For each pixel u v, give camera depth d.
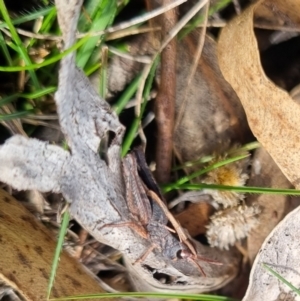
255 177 0.14
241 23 0.13
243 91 0.13
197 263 0.13
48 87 0.13
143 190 0.13
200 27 0.14
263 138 0.13
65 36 0.11
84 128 0.12
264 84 0.13
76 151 0.12
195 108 0.14
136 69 0.14
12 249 0.13
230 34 0.13
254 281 0.14
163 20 0.13
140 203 0.13
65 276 0.13
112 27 0.13
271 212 0.14
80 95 0.12
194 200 0.14
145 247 0.13
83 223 0.13
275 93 0.13
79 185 0.13
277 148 0.13
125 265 0.14
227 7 0.14
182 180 0.14
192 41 0.14
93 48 0.13
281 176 0.14
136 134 0.14
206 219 0.14
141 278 0.14
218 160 0.14
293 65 0.14
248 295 0.14
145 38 0.14
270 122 0.13
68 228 0.14
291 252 0.13
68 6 0.11
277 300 0.14
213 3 0.13
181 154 0.14
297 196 0.14
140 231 0.13
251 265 0.14
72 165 0.13
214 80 0.14
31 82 0.13
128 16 0.13
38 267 0.13
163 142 0.14
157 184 0.13
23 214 0.13
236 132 0.14
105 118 0.12
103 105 0.12
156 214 0.13
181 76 0.14
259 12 0.14
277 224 0.14
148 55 0.14
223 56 0.13
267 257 0.14
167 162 0.14
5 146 0.12
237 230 0.14
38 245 0.13
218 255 0.14
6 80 0.13
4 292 0.14
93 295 0.13
